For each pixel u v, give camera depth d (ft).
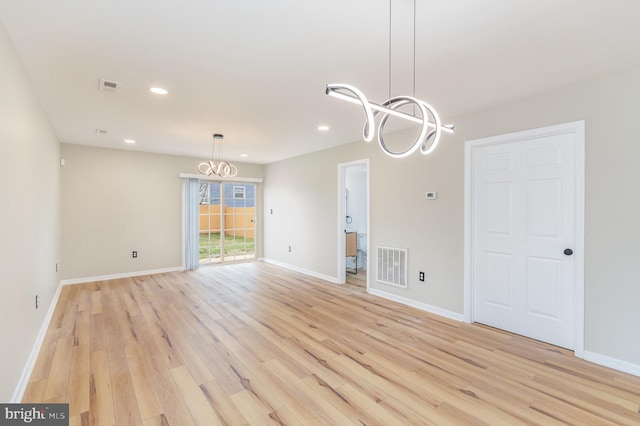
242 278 18.29
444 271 11.96
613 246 8.10
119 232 18.06
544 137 9.53
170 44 6.64
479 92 9.25
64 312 12.12
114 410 6.29
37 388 7.04
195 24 5.92
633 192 7.79
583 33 6.20
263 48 6.82
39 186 9.83
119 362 8.25
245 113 11.24
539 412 6.32
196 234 20.79
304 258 19.83
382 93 9.36
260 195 24.26
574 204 8.92
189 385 7.21
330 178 17.72
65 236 16.34
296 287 16.31
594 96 8.38
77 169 16.70
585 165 8.55
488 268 10.96
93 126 12.92
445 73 8.01
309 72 7.98
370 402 6.64
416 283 12.98
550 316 9.50
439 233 12.12
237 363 8.25
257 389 7.08
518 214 10.18
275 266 22.12
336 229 17.33
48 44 6.60
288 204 21.40
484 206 11.02
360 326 10.91
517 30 6.11
